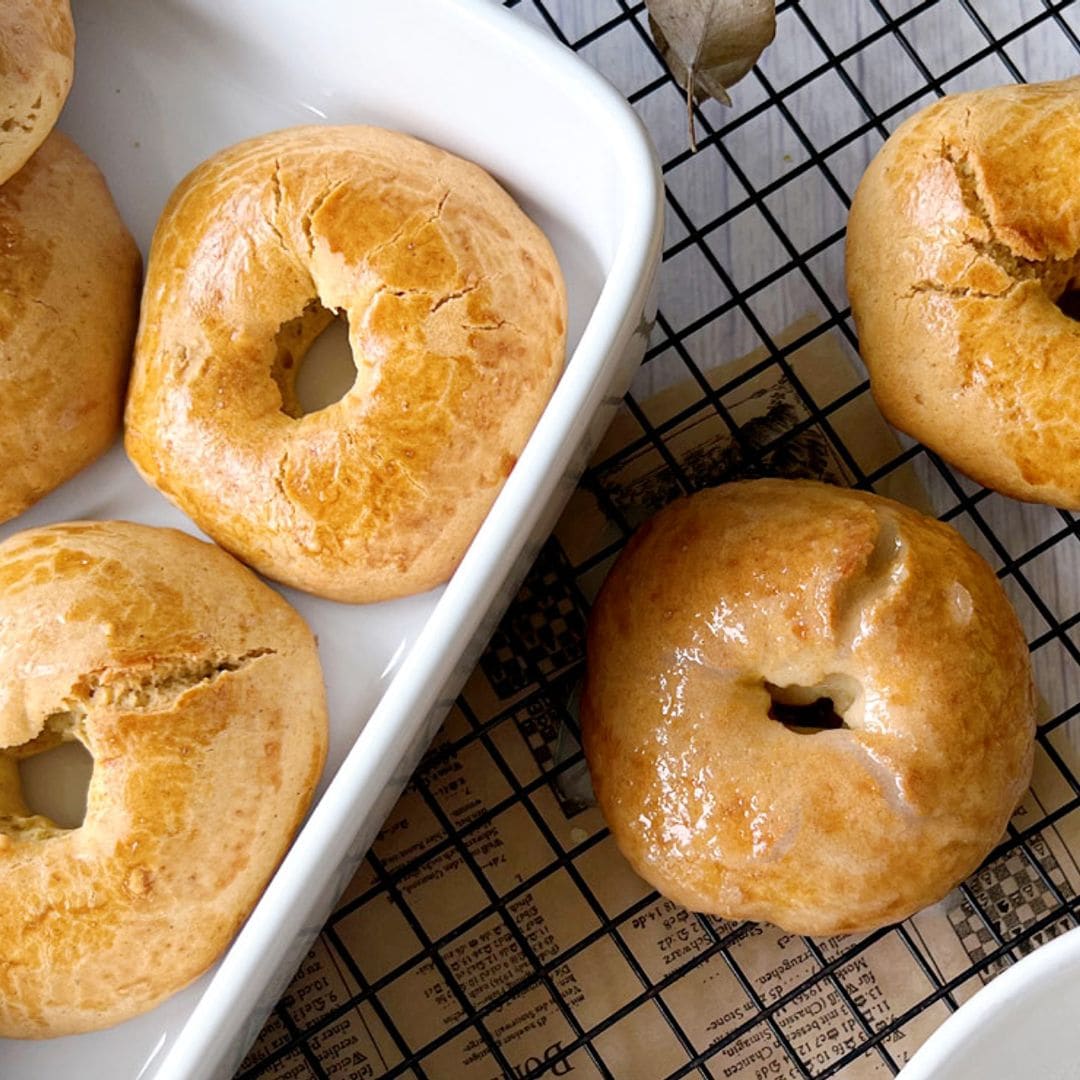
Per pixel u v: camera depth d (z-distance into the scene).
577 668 0.66
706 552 0.62
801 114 0.68
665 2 0.61
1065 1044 0.58
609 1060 0.65
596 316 0.59
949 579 0.62
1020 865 0.65
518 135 0.62
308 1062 0.65
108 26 0.65
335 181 0.60
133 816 0.58
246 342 0.60
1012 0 0.68
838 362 0.67
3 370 0.61
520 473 0.58
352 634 0.62
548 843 0.66
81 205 0.62
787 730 0.62
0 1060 0.61
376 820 0.61
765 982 0.65
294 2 0.62
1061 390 0.61
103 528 0.61
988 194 0.61
